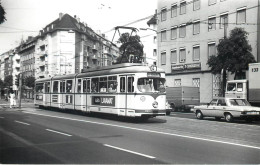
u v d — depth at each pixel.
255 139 11.21
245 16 31.39
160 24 42.97
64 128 14.46
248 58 26.86
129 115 17.31
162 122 17.80
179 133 12.77
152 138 11.32
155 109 17.42
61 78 26.30
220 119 20.34
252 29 30.38
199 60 36.66
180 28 39.72
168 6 41.50
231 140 10.91
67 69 70.62
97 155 8.27
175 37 40.50
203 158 7.88
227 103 18.66
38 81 31.88
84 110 22.06
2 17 16.08
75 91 23.58
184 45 38.97
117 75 18.44
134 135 12.12
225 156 8.12
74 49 70.94
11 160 7.67
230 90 23.67
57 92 26.86
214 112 19.22
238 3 32.03
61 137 11.59
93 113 22.84
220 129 14.38
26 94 87.75
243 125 16.25
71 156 8.16
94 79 21.00
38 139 11.09
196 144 10.02
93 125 15.79
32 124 16.27
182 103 29.03
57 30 70.75
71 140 10.87
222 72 28.17
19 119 19.28
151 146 9.63
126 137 11.57
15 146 9.70
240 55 27.06
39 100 31.09
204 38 35.97
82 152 8.70
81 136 11.84
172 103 30.25
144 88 17.31
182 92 29.08
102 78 20.00
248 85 22.33
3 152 8.73
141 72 17.22
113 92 18.67
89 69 22.36
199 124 16.69
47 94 29.09
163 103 17.77
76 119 19.25
